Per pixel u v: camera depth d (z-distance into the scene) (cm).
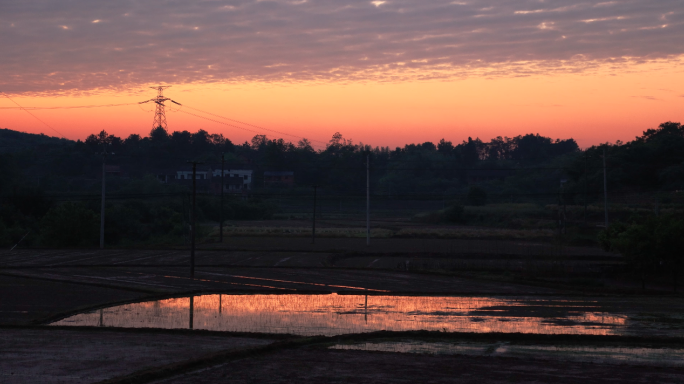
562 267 4244
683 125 13550
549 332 2080
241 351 1537
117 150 18662
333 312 2555
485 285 3628
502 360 1502
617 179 10169
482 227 9662
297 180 17538
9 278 3747
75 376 1266
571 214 8769
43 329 2072
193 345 1717
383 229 8769
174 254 5544
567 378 1291
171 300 2928
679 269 3825
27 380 1226
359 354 1578
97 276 3878
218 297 3039
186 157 19550
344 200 15112
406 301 2911
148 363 1418
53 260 4975
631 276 4162
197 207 10450
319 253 5575
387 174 18800
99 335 1931
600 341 1872
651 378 1300
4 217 8000
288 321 2323
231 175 15938
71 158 16525
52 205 8919
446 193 15888
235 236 7862
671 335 2011
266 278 3847
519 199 13388
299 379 1267
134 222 8106
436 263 4575
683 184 9344
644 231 3838
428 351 1689
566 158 18538
